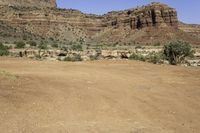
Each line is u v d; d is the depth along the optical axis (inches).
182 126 422.3
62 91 540.4
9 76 629.9
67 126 387.9
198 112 488.4
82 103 482.6
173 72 936.9
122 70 944.3
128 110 470.3
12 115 406.3
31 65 1000.9
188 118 457.7
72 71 852.6
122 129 390.9
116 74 834.2
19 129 366.9
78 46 3897.6
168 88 651.5
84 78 706.8
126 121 423.8
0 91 498.3
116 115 445.1
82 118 422.0
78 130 377.1
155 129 400.8
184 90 639.8
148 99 540.4
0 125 371.9
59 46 4399.6
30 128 372.8
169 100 544.4
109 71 904.9
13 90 514.6
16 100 462.9
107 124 406.0
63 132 368.5
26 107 440.5
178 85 697.0
